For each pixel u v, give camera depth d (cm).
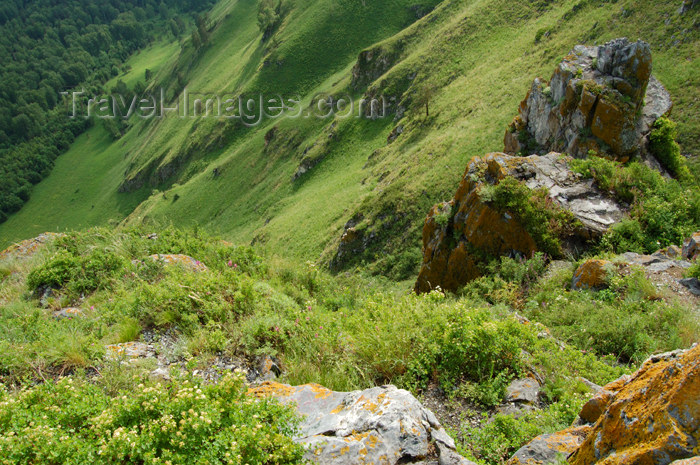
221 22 18012
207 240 1355
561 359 670
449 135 4759
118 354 619
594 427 361
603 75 2056
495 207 1612
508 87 4806
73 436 396
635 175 1666
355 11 12325
